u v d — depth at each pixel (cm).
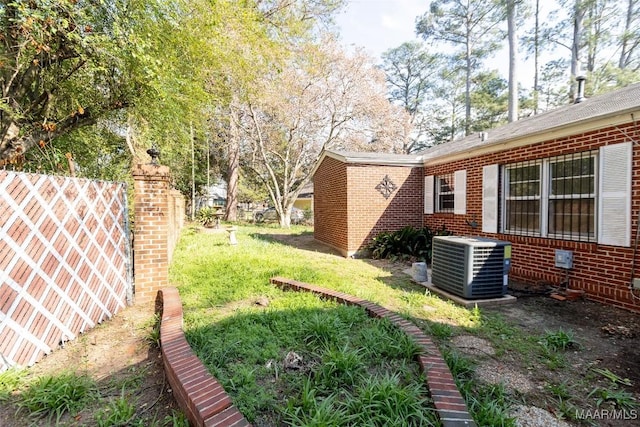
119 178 862
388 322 345
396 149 2195
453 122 2795
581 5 1986
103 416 208
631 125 445
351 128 2048
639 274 437
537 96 2284
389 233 958
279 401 218
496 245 489
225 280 534
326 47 1770
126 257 432
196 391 205
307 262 778
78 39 427
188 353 258
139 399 229
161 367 273
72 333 329
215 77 812
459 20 2558
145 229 451
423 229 912
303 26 1450
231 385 233
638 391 255
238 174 2300
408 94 3109
